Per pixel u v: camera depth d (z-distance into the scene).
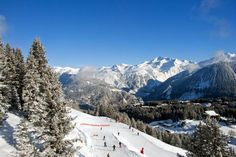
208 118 28.44
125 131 99.25
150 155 70.81
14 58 61.81
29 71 50.16
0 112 41.69
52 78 23.77
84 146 56.47
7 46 62.59
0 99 41.84
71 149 23.08
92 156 52.97
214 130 27.48
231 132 149.25
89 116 122.88
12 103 58.19
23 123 28.03
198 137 28.08
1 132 41.06
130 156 60.47
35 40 56.94
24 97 47.34
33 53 56.19
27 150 26.50
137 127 138.88
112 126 106.56
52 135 22.59
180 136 137.88
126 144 73.25
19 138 27.53
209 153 26.92
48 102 22.84
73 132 59.62
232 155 27.84
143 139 89.25
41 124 22.67
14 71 60.00
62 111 23.06
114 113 172.12
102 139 75.94
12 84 59.34
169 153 75.69
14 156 29.30
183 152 88.12
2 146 36.16
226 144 27.56
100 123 110.00
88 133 82.31
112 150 64.56
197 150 28.05
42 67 53.06
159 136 136.12
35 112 23.23
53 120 22.52
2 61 46.34
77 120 101.06
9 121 48.22
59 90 23.47
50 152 21.92
